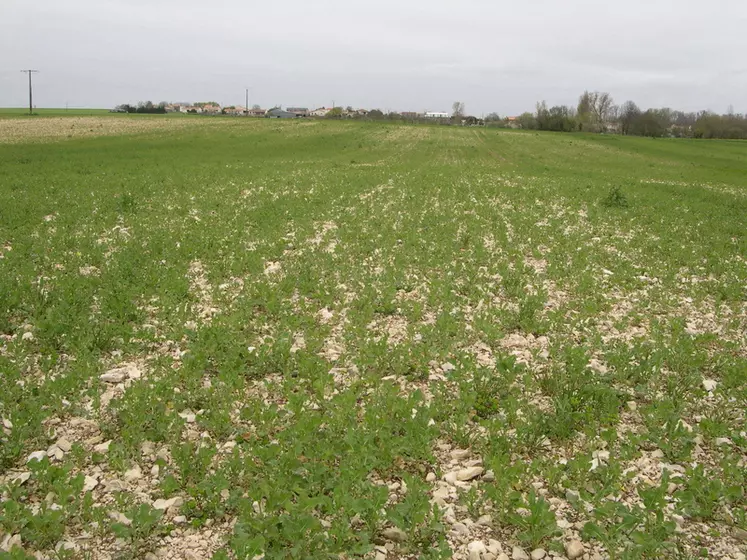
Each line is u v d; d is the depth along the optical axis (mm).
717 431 6320
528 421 6418
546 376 7457
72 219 16766
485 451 5945
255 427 6230
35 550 4586
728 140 112500
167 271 11477
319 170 36875
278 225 16906
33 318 8758
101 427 6137
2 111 128500
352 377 7520
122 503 4988
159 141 61906
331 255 13094
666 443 6094
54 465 5535
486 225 18031
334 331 9016
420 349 8164
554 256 14117
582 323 9570
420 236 15828
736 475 5562
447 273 12242
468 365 7469
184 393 6809
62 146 53000
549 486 5438
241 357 7742
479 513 5137
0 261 11641
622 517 4930
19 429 5797
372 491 4984
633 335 9312
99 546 4648
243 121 99688
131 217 17688
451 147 70250
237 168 37438
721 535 4969
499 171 41875
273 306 9531
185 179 29406
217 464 5633
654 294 11281
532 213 20938
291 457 5375
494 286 11555
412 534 4727
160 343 8281
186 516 4973
